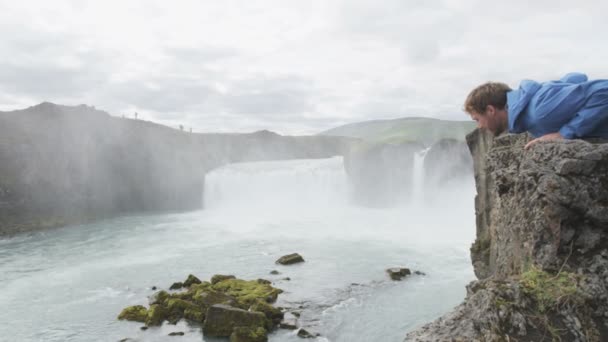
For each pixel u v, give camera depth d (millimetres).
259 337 13633
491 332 3066
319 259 24641
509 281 3428
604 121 3562
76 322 16406
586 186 3518
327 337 14055
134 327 15406
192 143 67062
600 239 3451
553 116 3502
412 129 92750
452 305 16625
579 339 2986
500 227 5012
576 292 3180
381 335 14141
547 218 3582
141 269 23812
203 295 16328
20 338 15188
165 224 40125
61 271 24109
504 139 7902
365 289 18828
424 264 22922
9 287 21359
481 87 3889
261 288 18281
